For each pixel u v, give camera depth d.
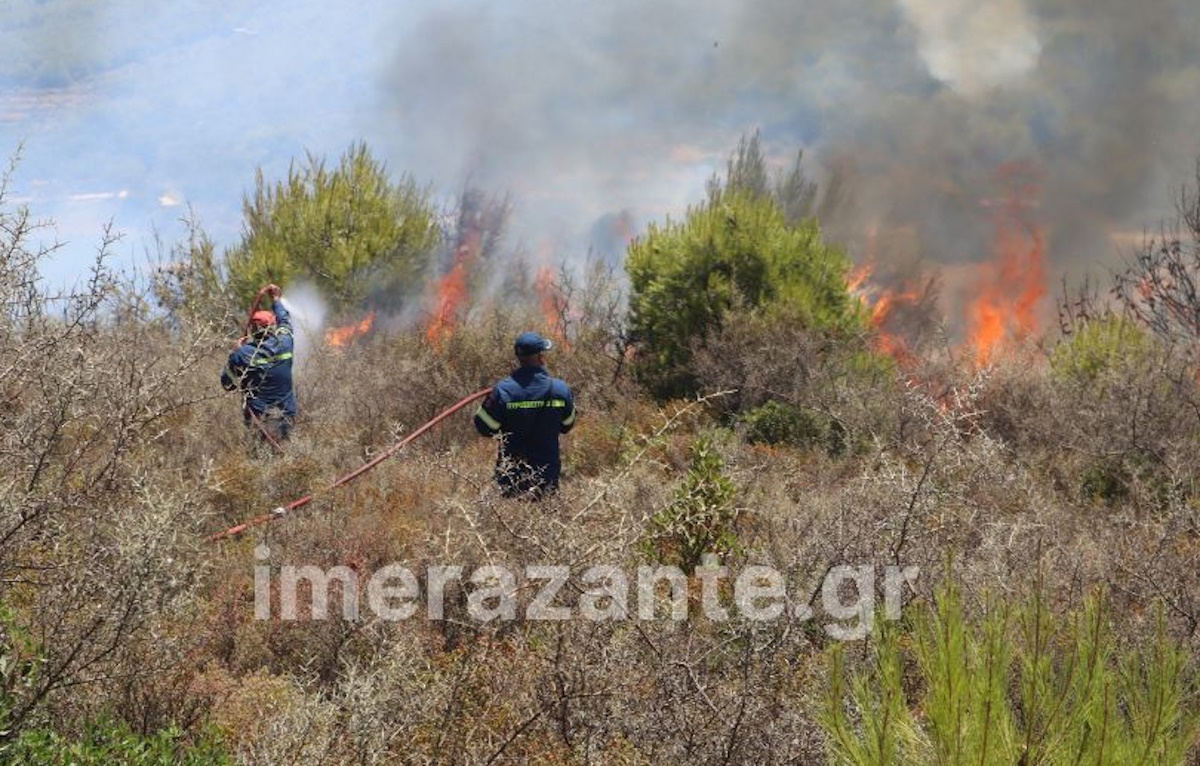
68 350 9.59
